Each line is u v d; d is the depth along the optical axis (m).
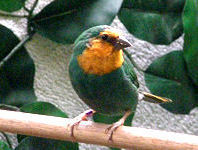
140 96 2.31
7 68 2.39
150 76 2.41
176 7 2.40
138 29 2.40
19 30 2.43
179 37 2.42
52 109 2.36
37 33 2.43
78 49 2.23
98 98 2.23
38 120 2.20
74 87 2.24
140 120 2.45
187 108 2.41
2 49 2.39
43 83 2.45
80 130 2.20
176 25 2.40
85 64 2.22
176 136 2.18
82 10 2.38
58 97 2.45
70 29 2.38
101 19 2.37
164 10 2.40
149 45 2.45
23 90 2.39
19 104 2.39
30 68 2.39
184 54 2.38
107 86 2.22
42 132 2.21
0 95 2.39
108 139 2.20
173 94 2.41
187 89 2.40
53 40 2.39
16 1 2.39
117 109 2.25
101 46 2.22
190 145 2.17
